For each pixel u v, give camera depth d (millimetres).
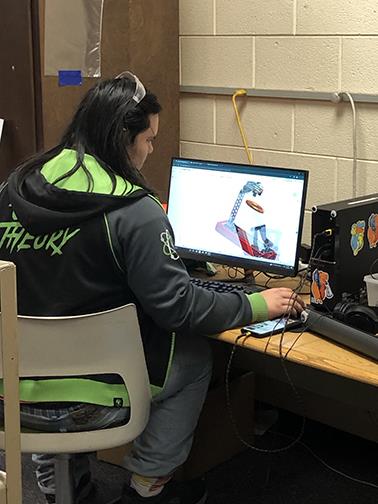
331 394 2066
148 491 2178
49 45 2623
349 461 2754
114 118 1961
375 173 2590
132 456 2180
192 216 2506
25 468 2693
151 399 2057
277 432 2941
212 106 3012
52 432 1906
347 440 2881
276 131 2832
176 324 1935
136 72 2885
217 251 2459
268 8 2758
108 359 1879
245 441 2781
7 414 1446
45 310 1924
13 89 2699
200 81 3020
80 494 2426
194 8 2969
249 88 2873
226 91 2938
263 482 2631
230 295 2051
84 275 1907
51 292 1917
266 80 2818
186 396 2131
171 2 2955
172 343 2053
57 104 2680
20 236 1945
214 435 2650
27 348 1851
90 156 1964
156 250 1895
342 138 2654
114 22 2773
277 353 1903
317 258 2119
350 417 2770
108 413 1919
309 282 2303
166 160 3094
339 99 2613
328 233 2086
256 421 2951
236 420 2723
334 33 2598
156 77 2969
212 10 2916
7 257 1957
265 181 2352
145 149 2092
